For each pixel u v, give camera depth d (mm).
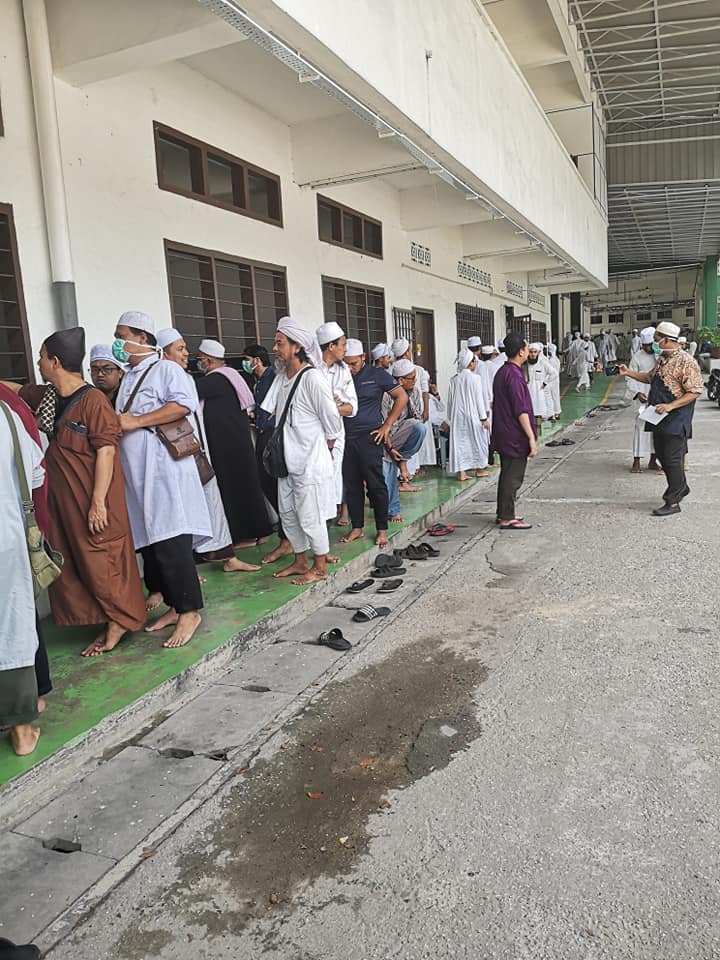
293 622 4887
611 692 3656
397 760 3180
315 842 2668
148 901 2420
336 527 6938
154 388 4254
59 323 5027
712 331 28391
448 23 7512
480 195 9414
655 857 2463
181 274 6508
